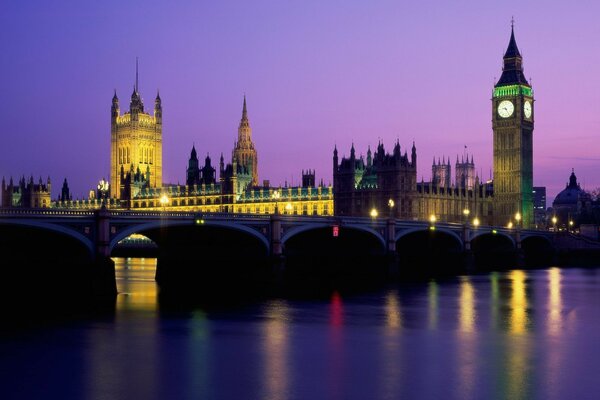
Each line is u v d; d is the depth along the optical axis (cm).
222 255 15288
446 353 7875
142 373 6969
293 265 16912
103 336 8681
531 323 9881
